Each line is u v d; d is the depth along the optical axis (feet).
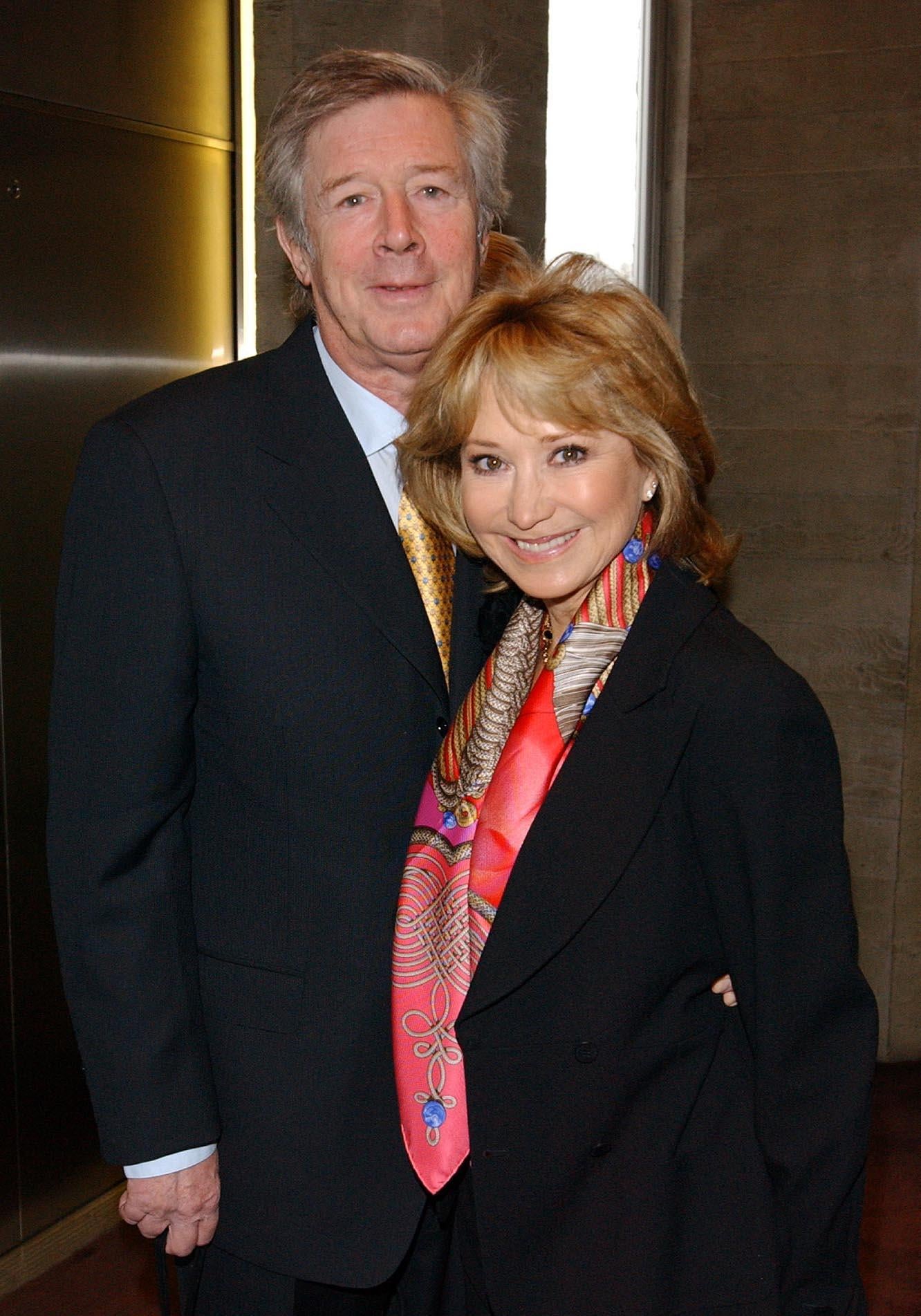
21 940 8.14
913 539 11.17
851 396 11.19
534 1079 4.10
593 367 3.86
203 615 4.34
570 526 4.02
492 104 4.78
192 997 4.55
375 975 4.52
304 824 4.48
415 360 4.56
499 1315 4.20
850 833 11.75
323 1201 4.55
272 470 4.44
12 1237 8.32
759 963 3.95
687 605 4.10
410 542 4.67
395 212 4.37
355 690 4.42
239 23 8.60
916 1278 8.71
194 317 8.59
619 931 4.02
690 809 3.98
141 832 4.38
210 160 8.57
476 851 4.13
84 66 7.55
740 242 11.35
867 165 10.88
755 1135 4.17
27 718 7.97
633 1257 4.06
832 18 10.81
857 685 11.53
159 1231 4.59
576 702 4.08
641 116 11.32
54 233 7.55
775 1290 4.08
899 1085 11.47
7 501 7.59
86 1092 8.73
